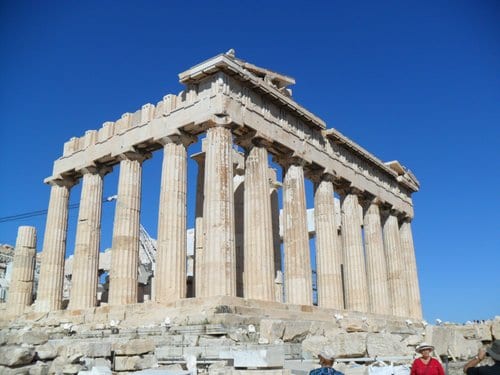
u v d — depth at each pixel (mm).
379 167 43312
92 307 30391
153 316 25547
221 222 25953
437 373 10086
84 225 33625
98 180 34875
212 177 26781
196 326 21156
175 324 22562
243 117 28938
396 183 46531
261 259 28094
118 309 27938
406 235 47219
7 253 52719
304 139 33969
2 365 13016
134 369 15055
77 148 36656
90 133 35562
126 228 30906
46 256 35188
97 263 33562
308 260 31422
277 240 38531
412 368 10398
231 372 11633
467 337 26422
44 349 14047
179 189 28938
